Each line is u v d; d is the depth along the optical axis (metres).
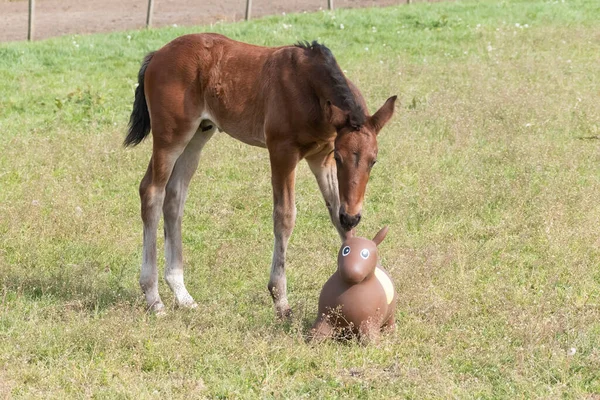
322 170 7.69
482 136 12.83
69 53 19.28
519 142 12.11
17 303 7.68
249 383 6.22
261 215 10.52
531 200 10.13
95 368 6.43
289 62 7.40
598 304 7.47
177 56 7.95
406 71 16.97
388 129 13.11
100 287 8.28
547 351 6.54
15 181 11.44
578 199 9.91
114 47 19.88
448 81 16.05
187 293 8.10
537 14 22.80
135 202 10.84
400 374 6.25
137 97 8.44
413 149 12.09
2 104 15.16
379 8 24.17
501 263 8.58
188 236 9.86
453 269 8.41
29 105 15.18
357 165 6.64
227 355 6.68
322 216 10.41
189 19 24.39
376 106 14.59
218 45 8.01
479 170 11.30
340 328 6.83
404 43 20.08
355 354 6.64
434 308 7.36
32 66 18.16
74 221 9.80
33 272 8.60
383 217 10.05
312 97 7.23
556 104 13.98
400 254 8.60
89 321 7.21
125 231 9.87
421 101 14.83
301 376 6.34
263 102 7.62
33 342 6.80
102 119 14.39
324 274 8.61
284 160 7.45
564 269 8.30
